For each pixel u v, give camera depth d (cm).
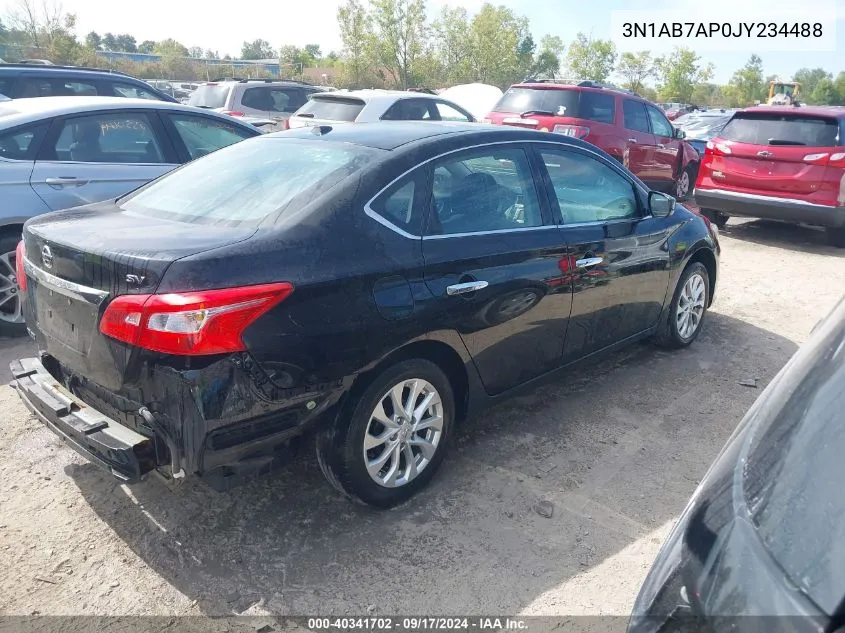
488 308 355
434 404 346
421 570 299
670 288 507
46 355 328
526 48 6594
